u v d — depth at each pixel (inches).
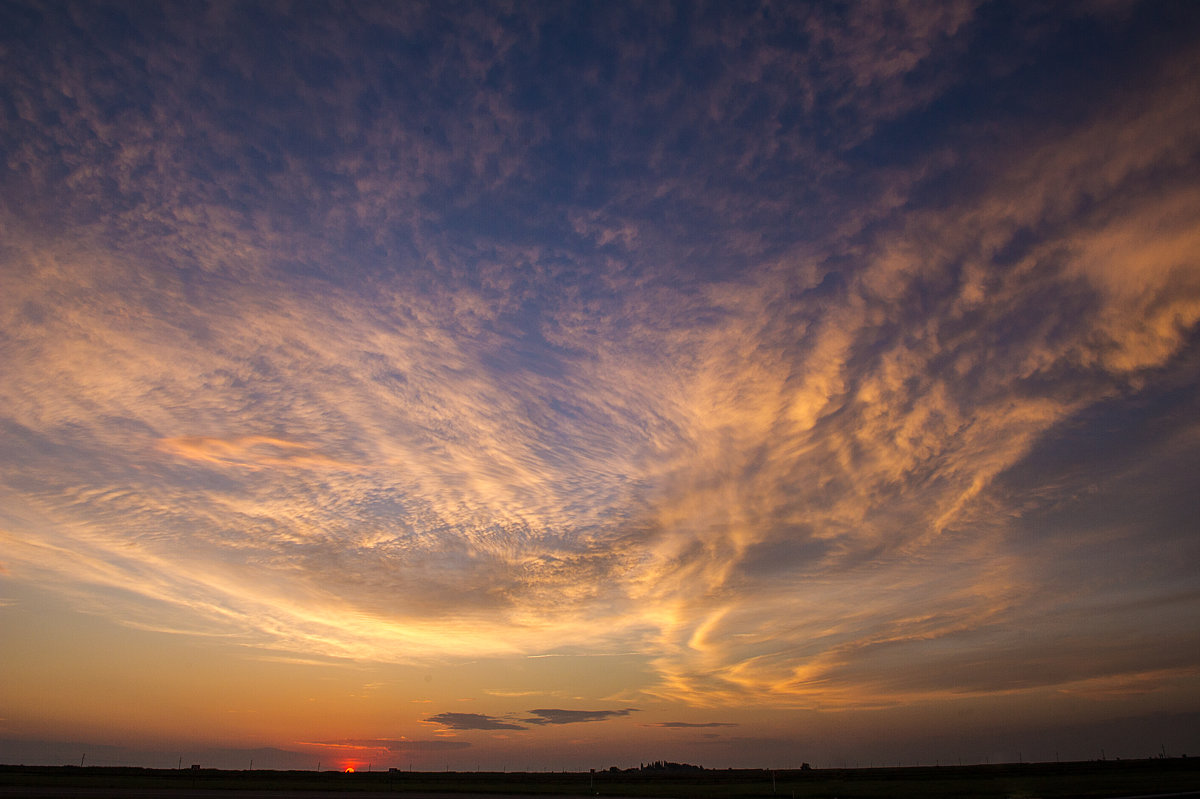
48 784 3302.2
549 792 3326.8
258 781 4335.6
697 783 4539.9
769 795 2842.0
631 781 5187.0
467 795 2847.0
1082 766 5482.3
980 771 5147.6
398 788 3629.4
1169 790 2613.2
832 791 3107.8
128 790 2928.2
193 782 3978.8
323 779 4938.5
